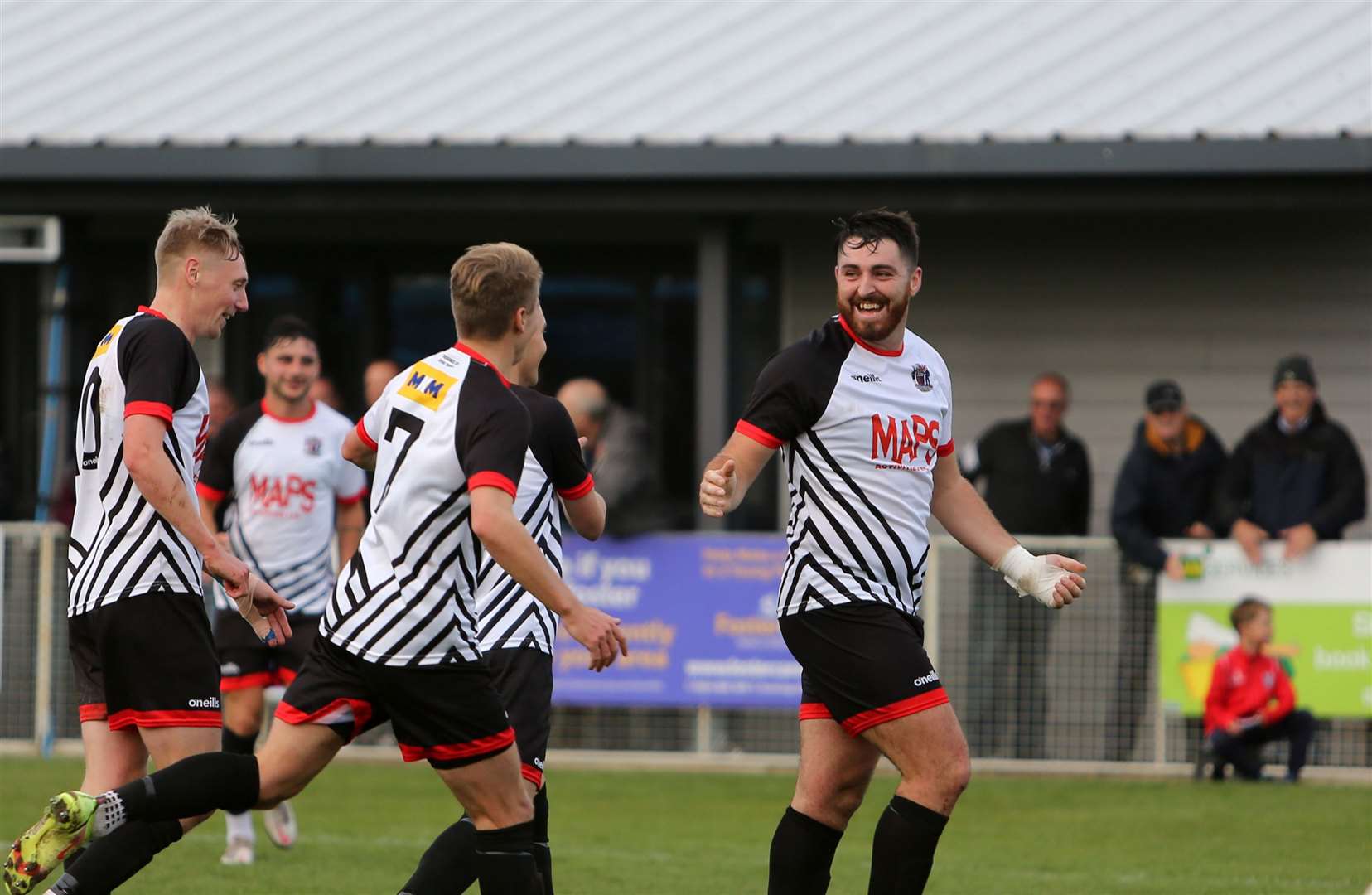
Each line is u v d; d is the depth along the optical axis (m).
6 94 41.25
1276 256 40.81
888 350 17.84
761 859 25.75
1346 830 28.33
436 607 15.77
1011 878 24.27
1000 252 41.75
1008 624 34.19
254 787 16.08
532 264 16.61
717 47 41.91
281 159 37.50
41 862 15.53
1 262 43.72
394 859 25.53
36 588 35.88
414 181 37.47
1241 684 33.19
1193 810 30.19
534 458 18.83
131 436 17.36
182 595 18.14
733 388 38.28
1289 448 34.06
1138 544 33.50
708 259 37.78
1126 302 41.38
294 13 45.25
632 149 36.62
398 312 45.56
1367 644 32.94
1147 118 36.94
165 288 18.58
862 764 17.97
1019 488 35.62
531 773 18.86
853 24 42.69
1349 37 40.12
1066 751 33.97
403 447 15.96
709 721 34.97
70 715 35.84
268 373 26.36
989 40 41.41
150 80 41.81
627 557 34.97
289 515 26.16
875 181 36.62
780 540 34.56
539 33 43.31
